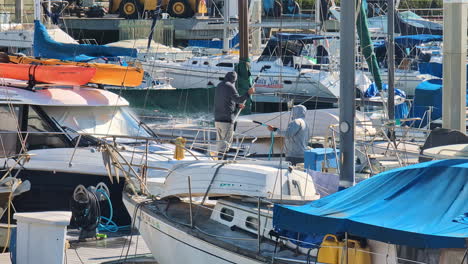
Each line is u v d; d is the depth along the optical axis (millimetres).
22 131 33188
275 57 65250
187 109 50812
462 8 25375
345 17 21688
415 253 18859
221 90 34750
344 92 21781
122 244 29844
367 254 19094
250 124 43250
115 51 43656
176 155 30109
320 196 24922
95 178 32344
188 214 25234
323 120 45625
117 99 36375
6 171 32281
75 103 34625
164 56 76312
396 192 18078
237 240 22203
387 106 46875
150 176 31188
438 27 76625
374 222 17000
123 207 32594
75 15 103312
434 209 17094
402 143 37656
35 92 34875
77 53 43531
